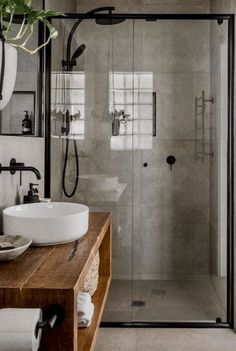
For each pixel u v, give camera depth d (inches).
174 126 126.3
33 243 55.9
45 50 107.0
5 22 76.5
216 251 120.3
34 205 71.8
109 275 88.3
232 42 110.8
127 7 144.8
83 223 60.3
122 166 125.3
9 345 34.5
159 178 126.6
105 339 101.8
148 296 120.8
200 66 124.2
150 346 98.3
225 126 115.5
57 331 40.3
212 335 104.8
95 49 122.2
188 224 126.9
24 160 88.6
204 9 143.6
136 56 123.7
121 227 126.2
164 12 144.5
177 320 111.0
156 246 126.3
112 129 124.3
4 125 75.6
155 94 125.0
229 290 110.6
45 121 108.7
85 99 121.8
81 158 122.9
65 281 42.2
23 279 42.8
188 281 126.1
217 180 120.4
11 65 56.5
